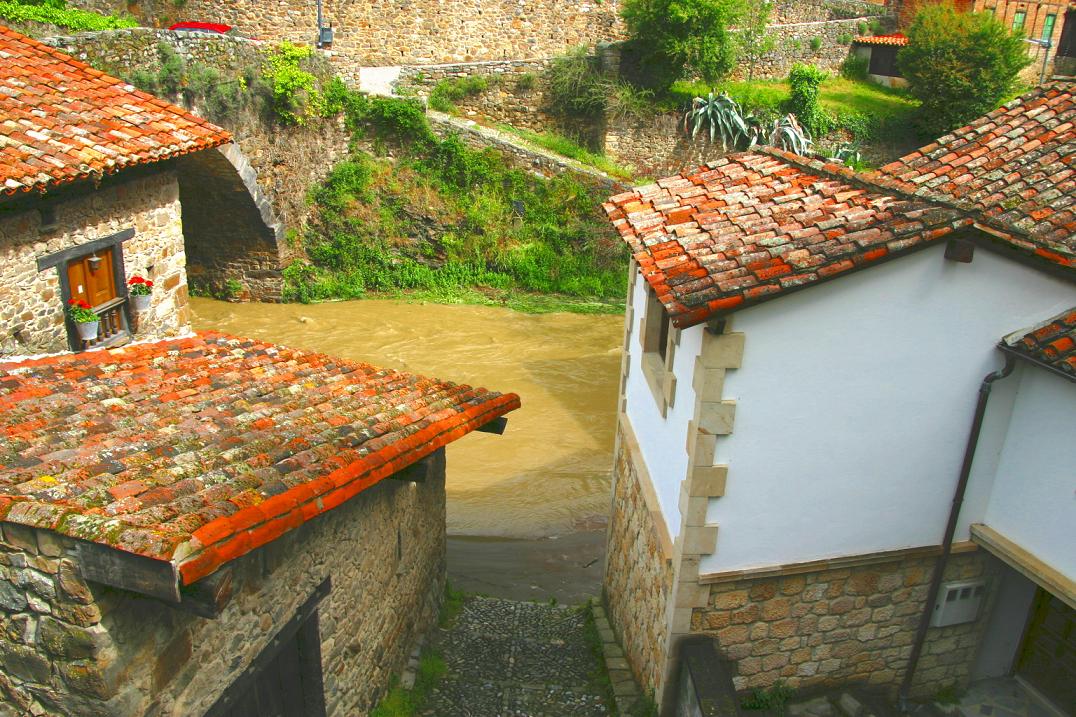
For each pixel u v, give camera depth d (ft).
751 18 85.97
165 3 78.89
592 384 54.90
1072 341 17.95
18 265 26.27
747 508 19.49
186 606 12.09
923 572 21.38
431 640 27.45
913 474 20.07
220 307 68.13
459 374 55.93
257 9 79.00
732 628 20.79
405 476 20.29
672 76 79.05
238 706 16.17
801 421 18.93
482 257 73.15
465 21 82.48
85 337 29.01
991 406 19.69
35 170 25.13
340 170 71.51
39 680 12.09
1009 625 22.91
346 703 20.27
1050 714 22.43
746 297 16.85
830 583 20.90
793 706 21.59
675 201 22.95
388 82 77.05
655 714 21.95
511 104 80.48
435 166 73.26
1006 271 18.37
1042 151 23.38
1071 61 95.20
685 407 20.06
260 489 14.10
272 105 63.52
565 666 26.71
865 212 19.16
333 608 19.07
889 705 22.63
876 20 95.81
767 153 25.31
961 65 78.84
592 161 77.87
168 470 14.24
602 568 35.50
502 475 43.39
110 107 30.99
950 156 24.47
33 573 11.48
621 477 28.50
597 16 83.76
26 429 15.66
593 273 73.26
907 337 18.60
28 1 60.18
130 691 12.25
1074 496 18.57
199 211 64.23
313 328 63.67
